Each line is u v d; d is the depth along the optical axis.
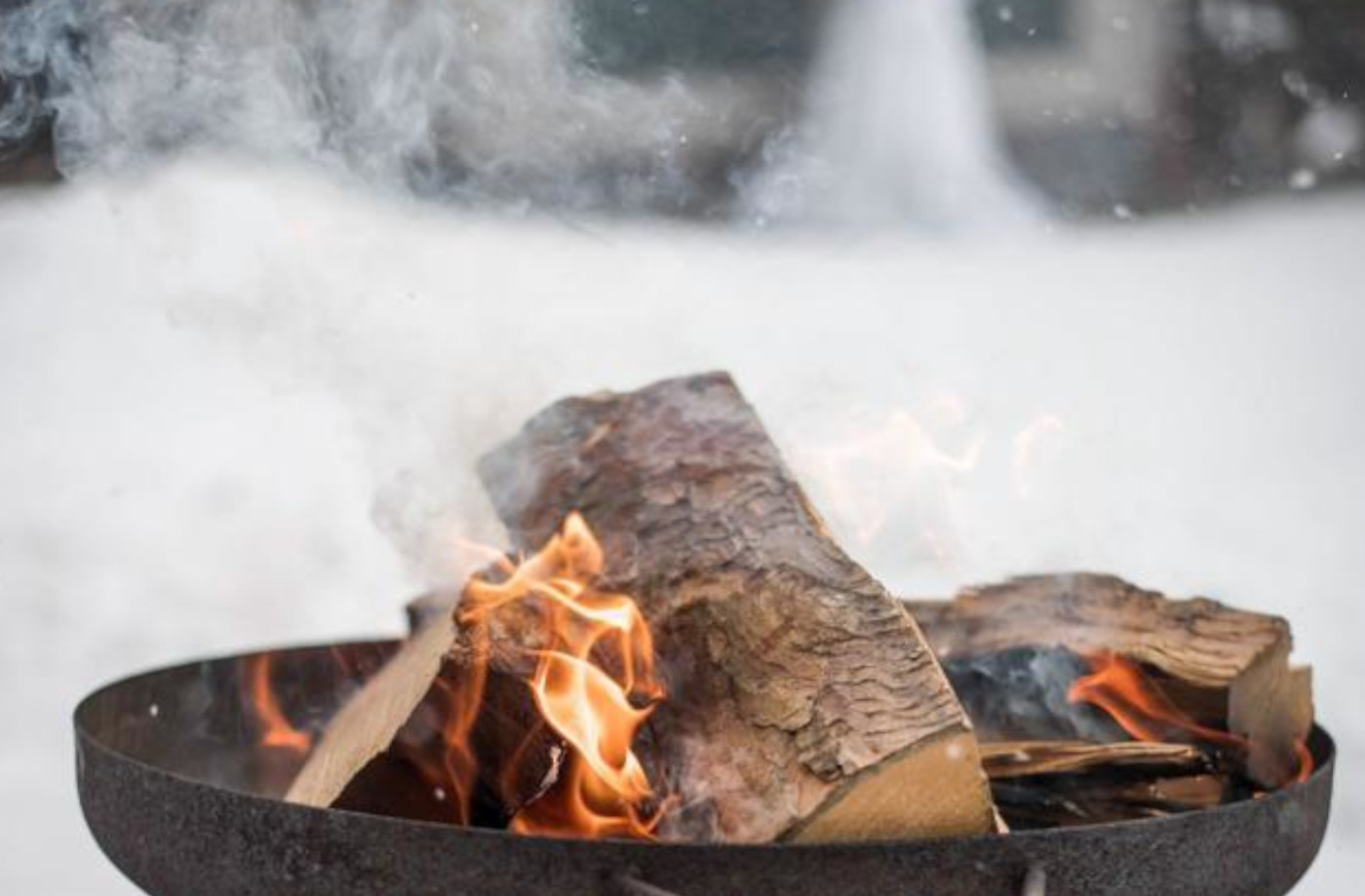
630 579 3.67
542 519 3.89
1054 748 3.79
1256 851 3.32
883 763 3.20
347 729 3.96
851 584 3.52
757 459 3.86
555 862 2.96
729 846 2.94
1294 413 11.46
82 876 5.02
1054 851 3.04
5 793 5.71
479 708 3.39
